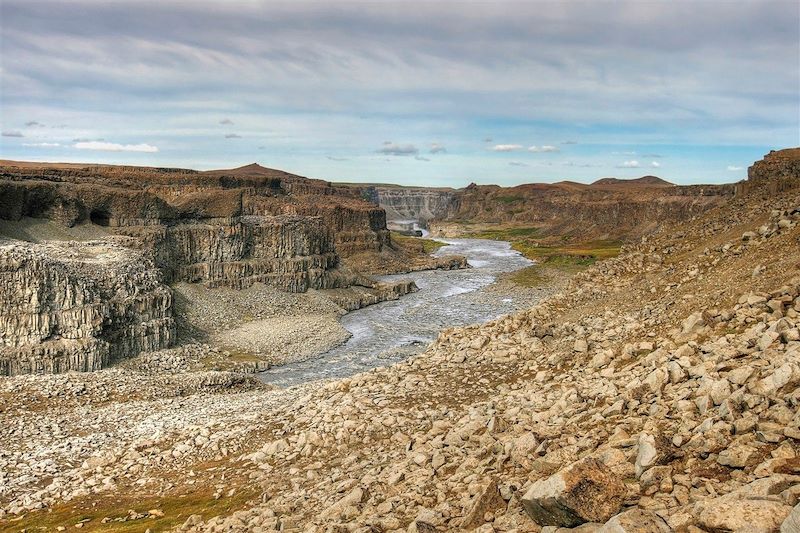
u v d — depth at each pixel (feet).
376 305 511.40
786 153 296.51
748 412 61.41
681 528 45.27
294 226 508.94
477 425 95.86
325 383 193.98
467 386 131.64
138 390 218.18
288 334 372.17
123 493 117.39
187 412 177.17
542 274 647.15
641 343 109.19
